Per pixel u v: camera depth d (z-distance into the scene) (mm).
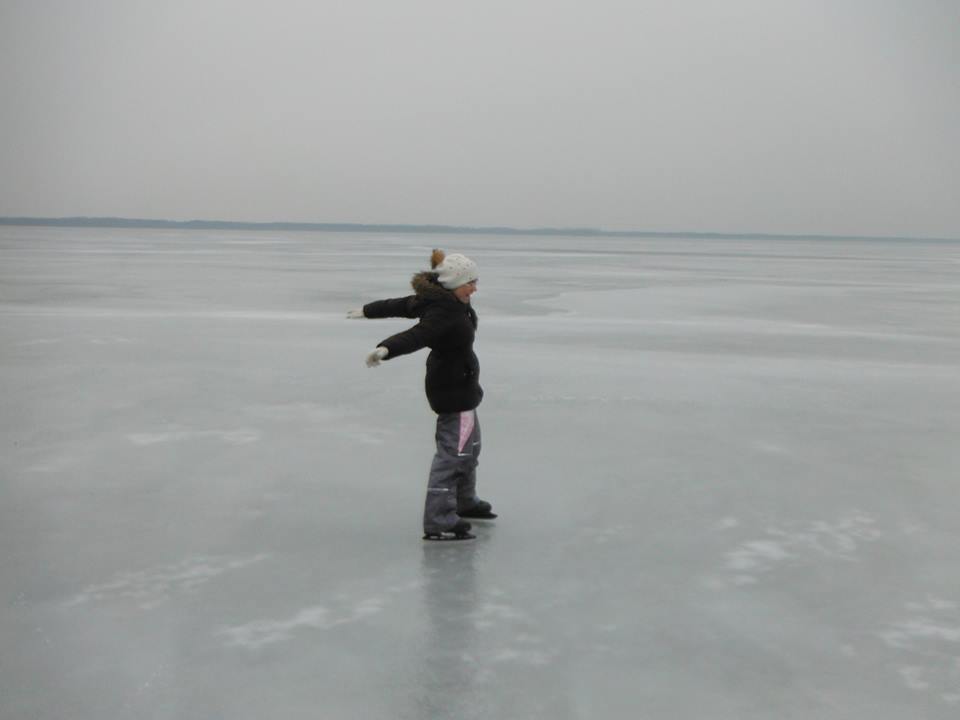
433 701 3619
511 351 13781
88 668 3861
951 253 149875
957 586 4863
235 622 4332
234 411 9188
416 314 5508
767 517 6000
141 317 18203
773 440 8195
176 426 8484
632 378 11414
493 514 5945
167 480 6723
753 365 12828
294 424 8609
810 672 3887
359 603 4566
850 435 8445
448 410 5516
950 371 12602
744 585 4844
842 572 5043
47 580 4816
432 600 4609
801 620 4414
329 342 14656
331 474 6922
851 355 14195
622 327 17672
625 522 5867
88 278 31391
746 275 43469
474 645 4109
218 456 7402
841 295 29234
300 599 4609
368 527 5746
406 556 5234
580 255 81875
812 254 112812
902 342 16062
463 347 5449
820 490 6625
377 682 3764
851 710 3576
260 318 18391
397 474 6941
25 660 3928
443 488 5480
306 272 38094
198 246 86000
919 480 6926
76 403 9492
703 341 15602
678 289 30516
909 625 4367
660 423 8828
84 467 7043
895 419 9219
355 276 35188
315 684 3742
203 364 12172
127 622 4316
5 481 6645
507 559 5199
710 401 10000
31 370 11500
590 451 7672
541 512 6066
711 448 7852
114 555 5195
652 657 4008
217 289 26812
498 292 27828
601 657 4004
